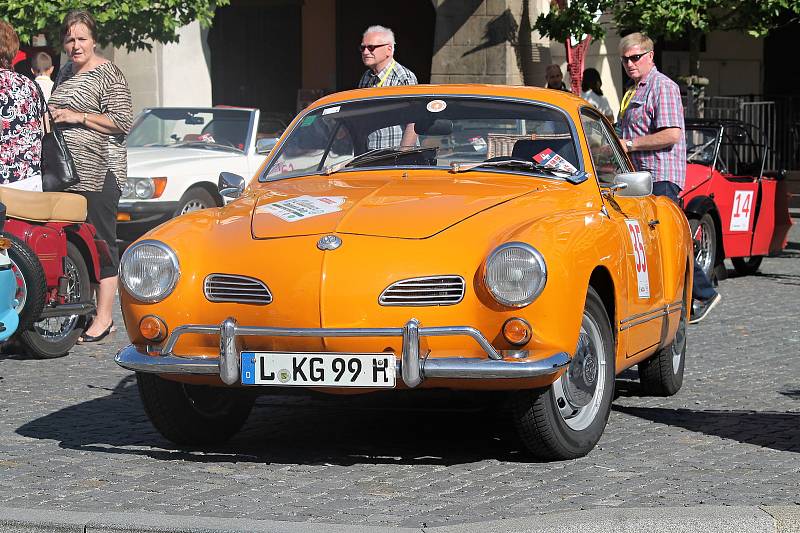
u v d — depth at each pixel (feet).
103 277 40.01
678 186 39.60
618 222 26.84
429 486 22.76
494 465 24.34
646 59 39.22
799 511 19.49
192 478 23.45
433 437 26.94
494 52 93.09
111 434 27.40
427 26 117.80
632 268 26.89
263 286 23.50
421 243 23.39
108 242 40.60
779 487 22.36
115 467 24.32
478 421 28.45
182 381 24.30
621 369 27.02
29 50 76.38
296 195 26.32
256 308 23.49
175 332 23.93
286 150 29.27
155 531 19.47
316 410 29.84
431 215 24.29
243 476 23.57
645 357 28.96
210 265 24.07
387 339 22.88
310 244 23.70
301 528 19.30
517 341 22.70
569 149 27.71
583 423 24.86
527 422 23.88
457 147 28.12
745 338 41.19
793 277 60.54
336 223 24.21
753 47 118.21
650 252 28.71
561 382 24.29
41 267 35.27
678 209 32.32
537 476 23.41
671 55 116.67
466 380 22.95
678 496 21.80
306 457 25.20
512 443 26.23
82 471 24.00
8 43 37.50
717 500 21.52
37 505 21.53
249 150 65.82
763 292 54.34
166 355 24.07
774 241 61.57
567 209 25.54
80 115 39.70
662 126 38.93
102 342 40.42
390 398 26.71
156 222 61.00
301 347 23.27
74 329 38.50
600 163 28.71
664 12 75.31
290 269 23.41
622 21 78.07
